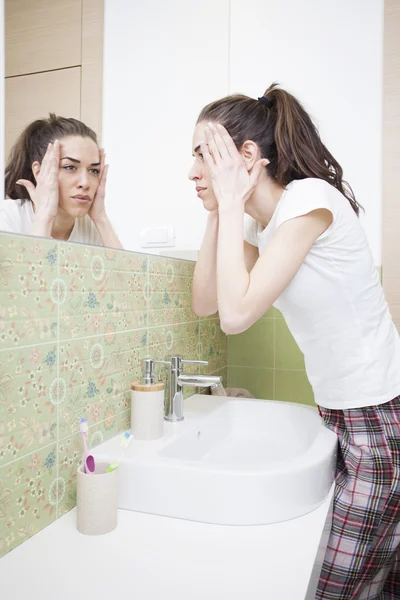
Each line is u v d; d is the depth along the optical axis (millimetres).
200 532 725
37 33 858
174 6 1486
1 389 654
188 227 1528
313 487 812
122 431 1003
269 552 662
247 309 894
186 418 1142
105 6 1148
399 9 1545
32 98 846
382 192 1573
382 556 968
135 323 1056
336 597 933
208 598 554
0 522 651
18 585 579
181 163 1517
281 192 1063
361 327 993
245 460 1160
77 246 831
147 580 592
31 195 833
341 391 1020
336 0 1613
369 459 956
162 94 1420
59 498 782
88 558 646
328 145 1637
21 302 691
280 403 1279
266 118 1065
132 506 802
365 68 1593
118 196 1190
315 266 958
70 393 816
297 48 1650
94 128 1080
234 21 1691
